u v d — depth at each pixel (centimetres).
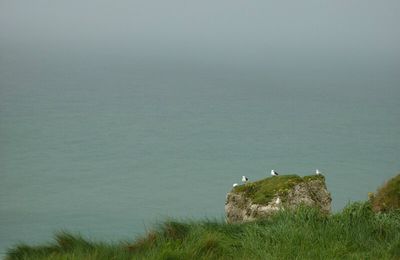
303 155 17000
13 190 12125
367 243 1224
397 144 18725
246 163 16138
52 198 11519
